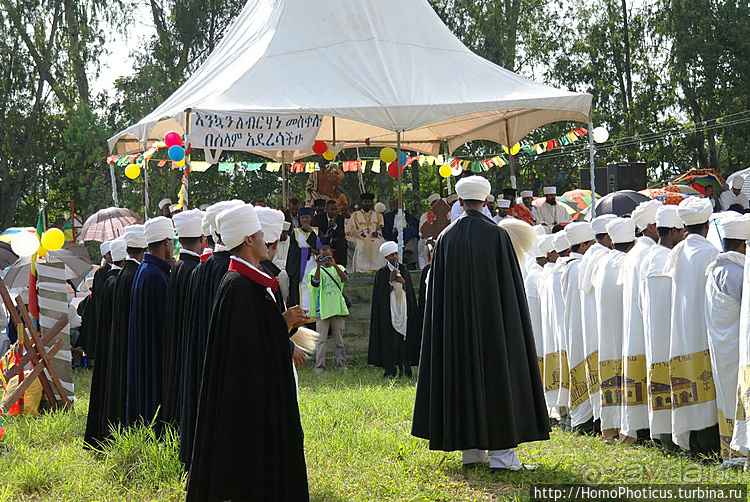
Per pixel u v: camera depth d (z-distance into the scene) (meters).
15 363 8.67
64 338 9.10
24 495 5.74
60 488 5.83
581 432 7.27
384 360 11.70
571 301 7.34
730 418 5.69
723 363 5.71
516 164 32.94
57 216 31.77
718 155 37.59
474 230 5.84
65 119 30.55
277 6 14.02
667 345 6.26
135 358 6.82
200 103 12.06
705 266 6.02
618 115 34.34
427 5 14.48
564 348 7.52
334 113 12.17
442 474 5.77
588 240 7.52
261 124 11.95
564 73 34.81
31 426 7.83
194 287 5.90
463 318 5.72
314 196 18.09
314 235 12.86
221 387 4.50
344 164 18.17
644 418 6.52
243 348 4.50
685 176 21.39
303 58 13.10
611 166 21.39
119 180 28.64
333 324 12.40
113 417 6.96
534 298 8.42
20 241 7.62
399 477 5.70
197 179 27.92
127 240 7.36
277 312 4.66
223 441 4.44
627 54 34.44
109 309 7.44
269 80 12.72
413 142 18.78
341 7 13.63
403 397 8.82
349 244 15.97
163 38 28.88
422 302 12.07
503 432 5.55
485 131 16.89
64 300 9.14
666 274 6.25
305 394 9.62
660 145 34.81
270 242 5.19
